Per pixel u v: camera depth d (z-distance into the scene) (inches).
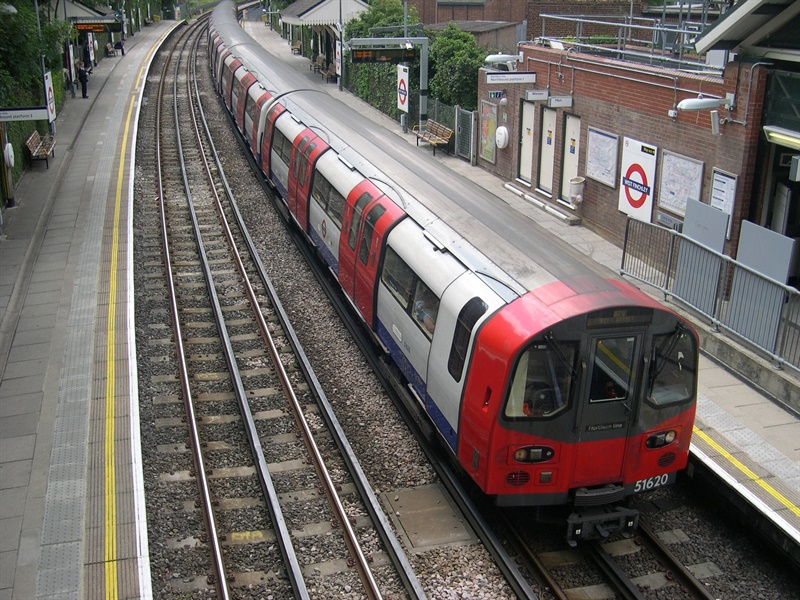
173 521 333.4
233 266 623.8
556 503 310.3
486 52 1072.2
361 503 347.6
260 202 788.6
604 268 339.6
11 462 352.5
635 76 598.5
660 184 584.4
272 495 343.0
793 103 462.0
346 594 294.0
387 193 462.3
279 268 621.0
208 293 573.6
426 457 383.2
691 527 339.0
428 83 1054.4
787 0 450.9
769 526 319.0
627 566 313.3
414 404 402.9
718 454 357.4
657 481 323.0
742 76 487.2
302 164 638.5
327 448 388.8
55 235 660.7
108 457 356.2
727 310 451.8
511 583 299.7
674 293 506.6
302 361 463.5
